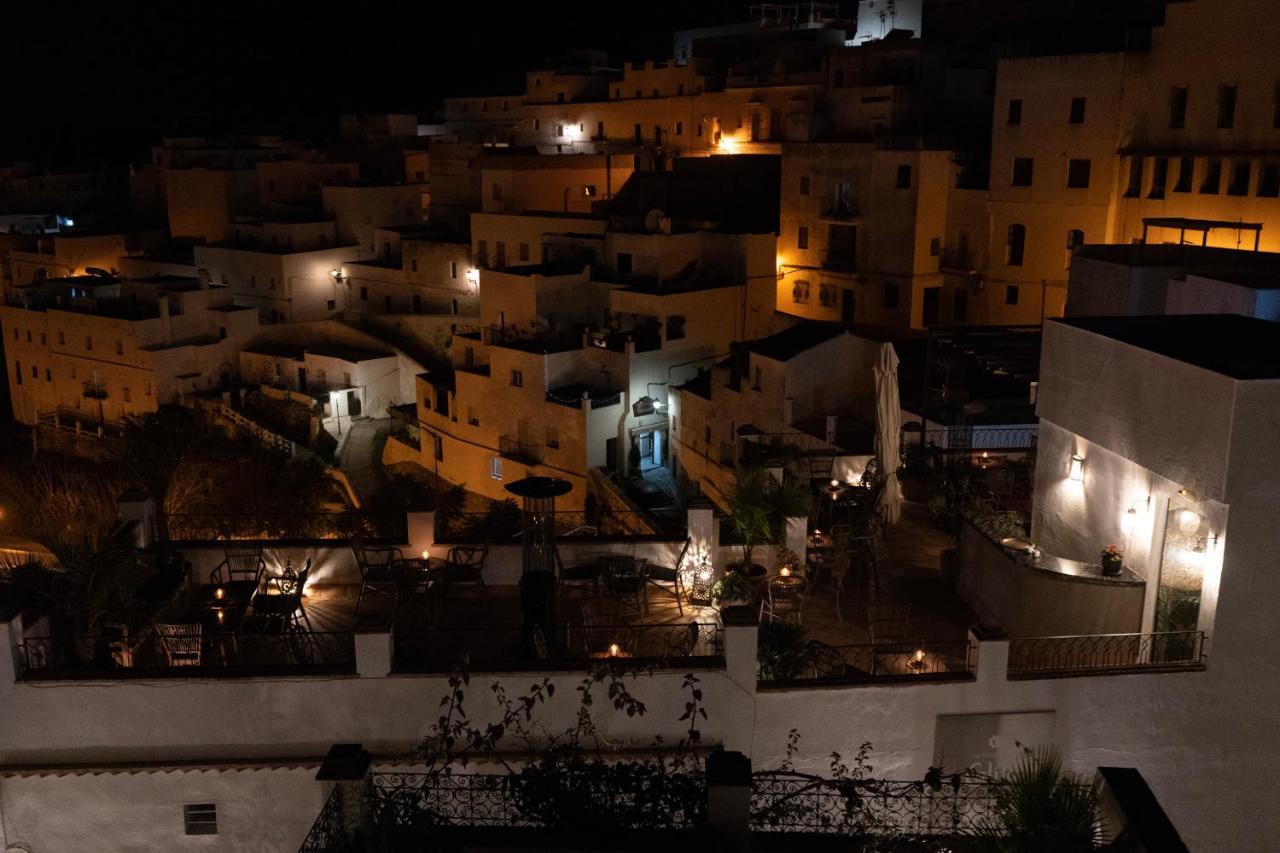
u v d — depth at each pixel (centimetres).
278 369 6656
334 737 1409
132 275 7912
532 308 5244
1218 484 1378
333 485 5609
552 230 5841
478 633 1641
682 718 1400
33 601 1495
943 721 1422
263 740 1413
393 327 6812
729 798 1209
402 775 1344
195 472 4609
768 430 3506
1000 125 4547
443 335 6638
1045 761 1291
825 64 5816
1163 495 1513
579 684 1391
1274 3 3556
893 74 5484
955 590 1891
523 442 5100
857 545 1959
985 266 4738
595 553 1827
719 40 7544
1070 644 1556
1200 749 1459
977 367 3281
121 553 1546
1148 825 1155
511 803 1327
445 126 9394
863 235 5169
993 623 1625
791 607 1697
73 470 5531
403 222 7712
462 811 1337
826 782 1302
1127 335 1628
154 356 6366
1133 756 1455
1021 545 1728
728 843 1210
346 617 1714
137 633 1521
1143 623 1563
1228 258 2589
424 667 1402
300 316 7212
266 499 4988
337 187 7462
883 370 2181
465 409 5388
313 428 6222
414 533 1839
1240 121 3703
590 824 1276
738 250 5181
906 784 1379
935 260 5000
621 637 1627
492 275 5438
